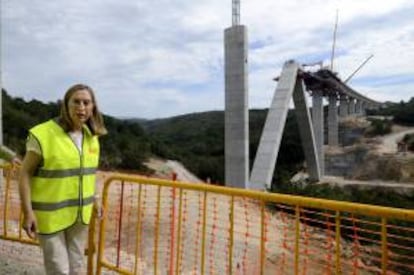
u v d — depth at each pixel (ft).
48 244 11.09
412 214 8.40
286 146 285.02
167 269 23.76
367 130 366.63
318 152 216.33
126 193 41.78
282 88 135.74
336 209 9.81
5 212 21.80
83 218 11.55
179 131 419.95
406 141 309.01
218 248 28.40
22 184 10.72
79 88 11.23
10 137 140.56
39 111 202.28
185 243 28.66
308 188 114.52
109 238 28.19
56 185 11.00
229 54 101.35
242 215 32.22
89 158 11.64
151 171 188.03
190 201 32.78
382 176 261.44
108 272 18.93
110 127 248.52
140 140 250.37
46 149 10.79
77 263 11.84
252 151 272.72
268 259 26.73
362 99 422.41
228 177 101.60
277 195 11.06
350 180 261.65
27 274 17.38
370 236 16.10
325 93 266.16
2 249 20.43
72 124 11.32
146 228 31.53
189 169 236.63
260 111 383.65
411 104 388.78
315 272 23.04
